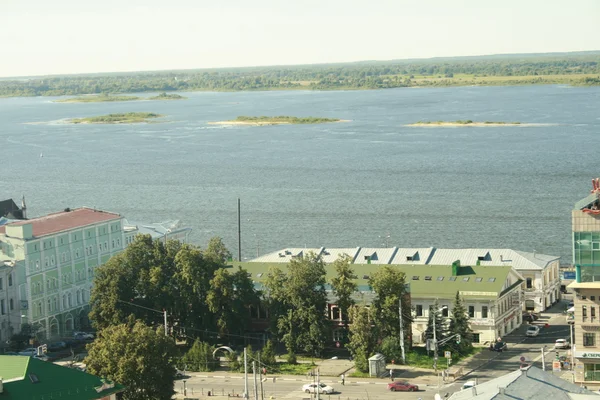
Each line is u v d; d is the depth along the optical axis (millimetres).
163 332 186125
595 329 193875
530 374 142000
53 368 160500
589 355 193875
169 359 184625
